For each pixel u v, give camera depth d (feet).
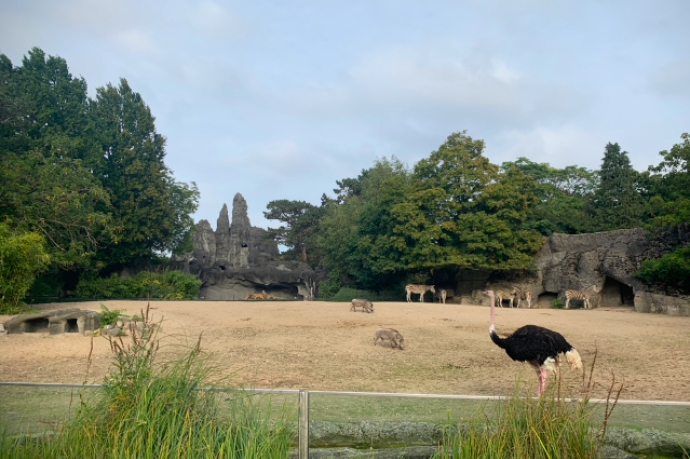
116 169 153.17
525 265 129.90
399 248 139.33
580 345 53.01
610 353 48.21
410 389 32.99
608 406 18.63
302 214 246.27
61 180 103.40
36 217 94.89
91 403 19.26
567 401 19.11
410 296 148.56
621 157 177.17
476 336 59.11
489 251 135.44
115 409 18.83
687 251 98.27
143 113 160.04
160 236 152.35
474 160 142.92
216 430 18.79
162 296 143.84
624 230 124.67
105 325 53.62
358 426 18.60
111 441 18.13
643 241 117.29
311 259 229.86
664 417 18.08
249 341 52.16
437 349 49.67
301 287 207.31
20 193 93.91
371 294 161.89
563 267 130.62
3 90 112.06
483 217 134.00
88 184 109.81
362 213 157.38
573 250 131.85
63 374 36.06
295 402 18.89
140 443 18.10
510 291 129.08
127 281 142.72
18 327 53.11
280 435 18.58
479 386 34.01
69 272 146.51
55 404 19.25
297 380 35.40
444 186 142.41
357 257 153.17
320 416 18.75
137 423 18.28
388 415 18.58
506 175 142.20
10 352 43.57
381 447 18.49
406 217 138.51
